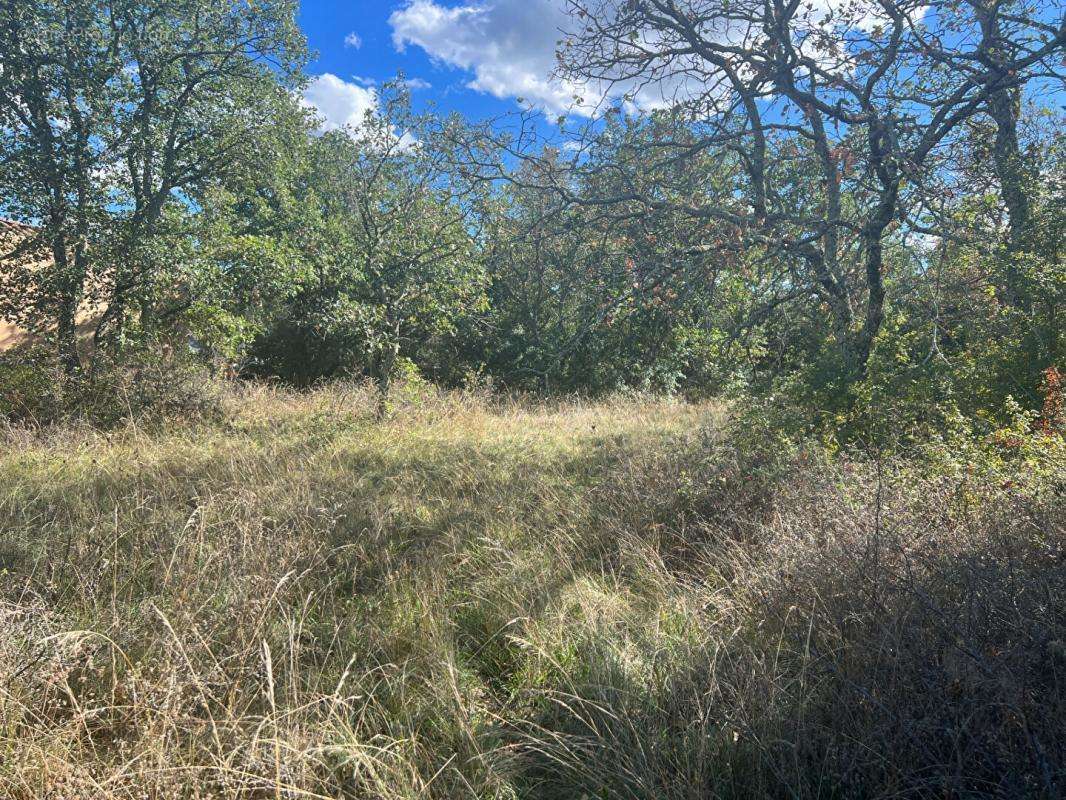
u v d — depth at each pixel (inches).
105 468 281.6
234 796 84.6
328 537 189.5
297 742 93.6
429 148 308.8
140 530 186.9
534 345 691.4
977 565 113.9
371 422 390.6
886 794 85.6
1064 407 198.8
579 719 109.4
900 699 95.7
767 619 126.5
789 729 98.4
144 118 486.6
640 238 277.4
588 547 188.9
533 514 214.4
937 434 196.4
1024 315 242.7
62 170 450.0
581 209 289.9
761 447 221.9
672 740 102.3
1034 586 107.3
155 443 336.8
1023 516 135.8
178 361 457.7
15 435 341.1
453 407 454.0
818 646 116.2
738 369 305.9
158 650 118.0
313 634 138.8
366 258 585.9
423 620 142.1
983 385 233.5
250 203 657.6
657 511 204.4
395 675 124.2
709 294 266.8
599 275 280.4
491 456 308.5
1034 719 87.6
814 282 278.4
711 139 276.2
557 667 120.0
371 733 110.3
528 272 630.5
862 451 210.5
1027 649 94.4
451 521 211.2
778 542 154.8
